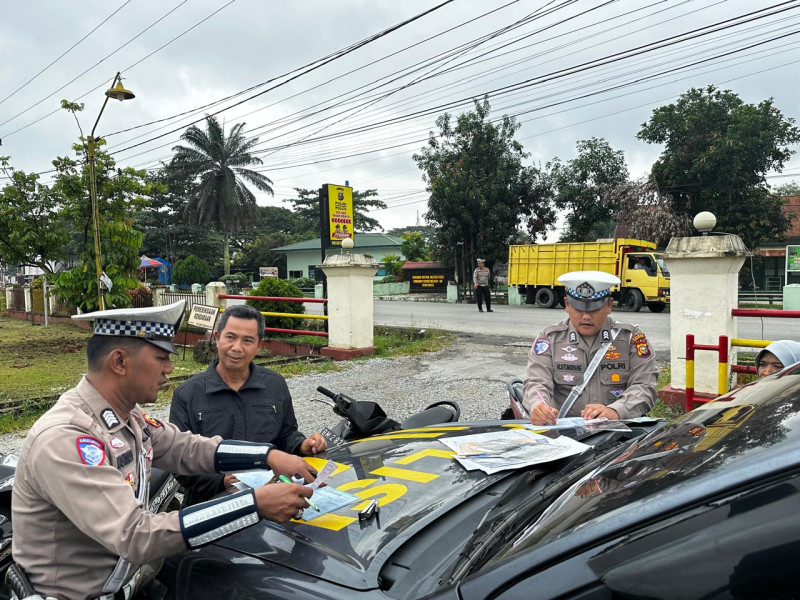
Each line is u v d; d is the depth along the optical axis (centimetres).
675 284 590
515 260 2419
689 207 2723
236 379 285
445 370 895
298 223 6875
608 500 123
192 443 200
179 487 271
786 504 97
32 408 723
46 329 1742
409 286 3438
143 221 5438
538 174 3109
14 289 2214
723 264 559
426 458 212
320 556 150
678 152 2672
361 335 1037
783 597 94
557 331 348
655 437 159
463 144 3052
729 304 572
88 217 1463
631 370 334
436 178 3003
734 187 2597
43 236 1728
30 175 1703
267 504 154
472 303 2730
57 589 157
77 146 1430
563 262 2270
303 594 138
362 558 147
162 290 1536
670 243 588
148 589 167
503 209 2950
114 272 1448
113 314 165
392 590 135
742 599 96
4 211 1647
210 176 4956
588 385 334
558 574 109
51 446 152
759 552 97
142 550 146
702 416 158
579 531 114
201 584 155
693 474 114
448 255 3216
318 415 671
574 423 259
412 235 4228
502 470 195
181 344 1368
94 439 158
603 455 185
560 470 200
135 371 168
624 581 103
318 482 181
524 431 244
